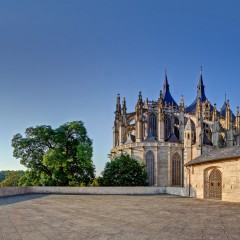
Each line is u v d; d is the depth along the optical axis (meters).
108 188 56.44
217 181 40.31
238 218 20.67
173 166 99.94
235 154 36.72
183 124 111.81
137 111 105.81
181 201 36.78
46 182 68.56
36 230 16.08
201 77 150.38
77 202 34.94
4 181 121.62
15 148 70.56
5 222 18.89
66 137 72.31
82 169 71.19
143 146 98.31
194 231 15.68
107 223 18.39
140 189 56.19
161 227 16.92
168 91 146.00
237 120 114.94
